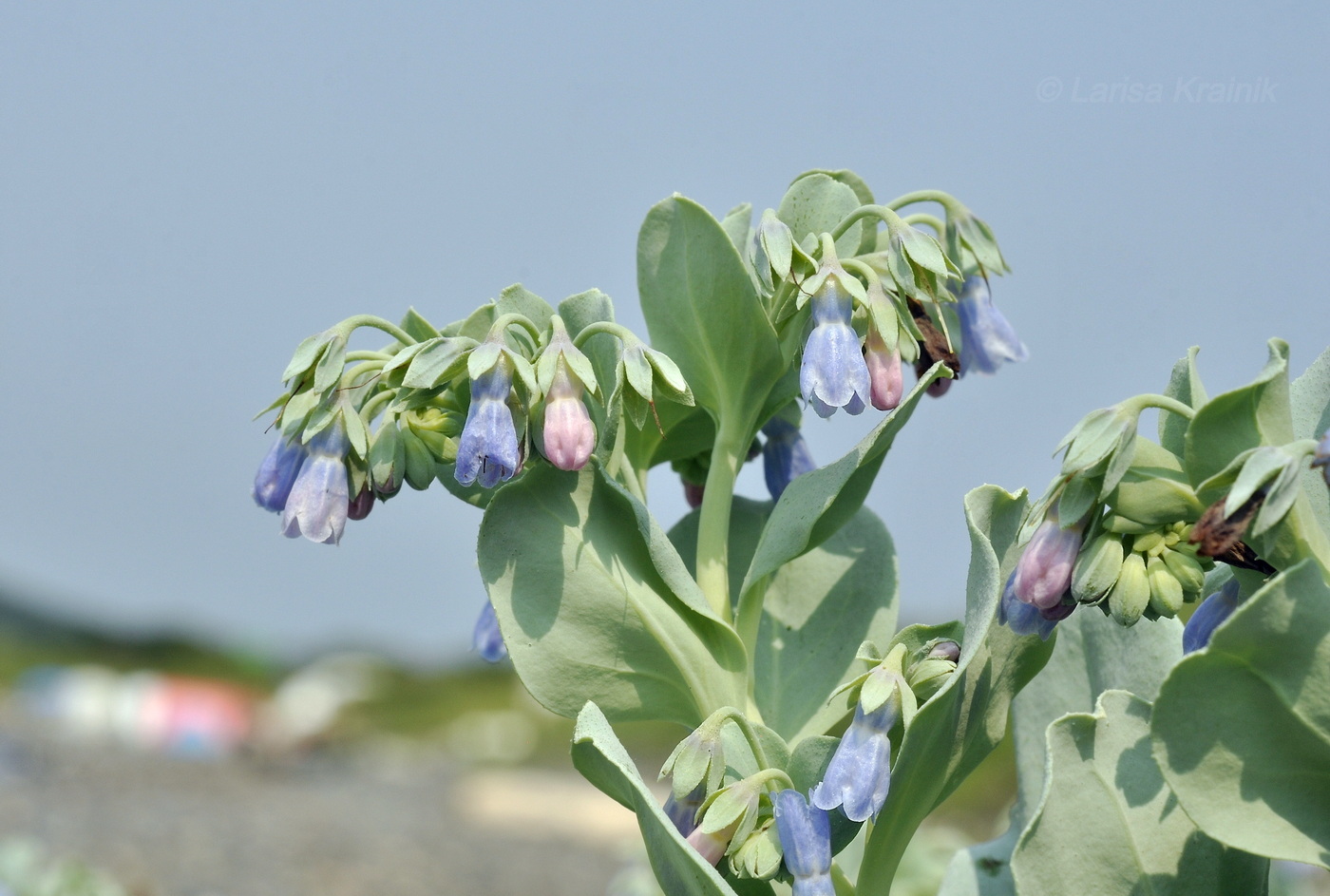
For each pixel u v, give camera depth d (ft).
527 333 1.16
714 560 1.18
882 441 1.15
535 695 1.15
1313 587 1.04
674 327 1.18
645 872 2.02
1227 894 1.12
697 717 1.16
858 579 1.23
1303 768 1.06
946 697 1.10
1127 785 1.13
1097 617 1.21
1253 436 1.07
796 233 1.19
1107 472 1.07
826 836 1.10
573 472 1.16
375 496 1.18
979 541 1.10
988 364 1.20
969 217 1.19
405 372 1.14
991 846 1.21
